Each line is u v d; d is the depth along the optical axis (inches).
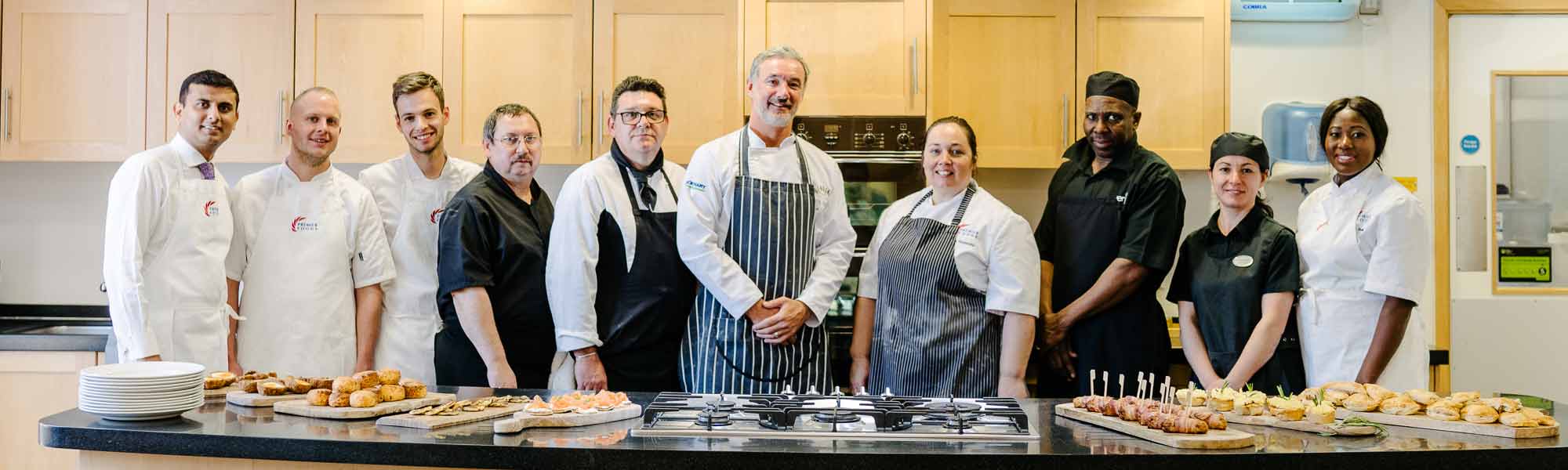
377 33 140.8
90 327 142.3
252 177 114.5
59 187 153.5
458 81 140.6
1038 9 138.5
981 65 139.1
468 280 103.1
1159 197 111.1
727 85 138.9
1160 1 137.6
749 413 73.2
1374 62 146.6
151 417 70.9
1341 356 100.7
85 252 153.3
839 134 132.0
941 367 103.5
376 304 116.0
